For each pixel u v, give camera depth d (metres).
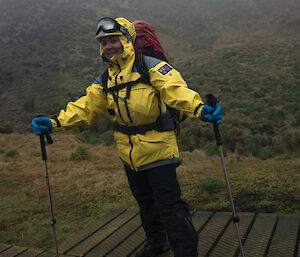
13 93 37.62
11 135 14.56
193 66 56.22
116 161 8.23
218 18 103.81
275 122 23.92
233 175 5.41
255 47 69.19
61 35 75.94
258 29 90.25
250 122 23.00
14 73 46.75
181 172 6.22
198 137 19.44
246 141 17.20
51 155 9.10
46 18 89.44
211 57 63.66
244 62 56.50
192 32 92.62
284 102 31.41
